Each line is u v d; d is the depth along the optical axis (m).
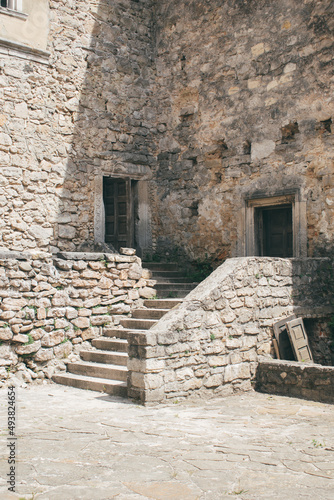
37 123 9.20
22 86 9.03
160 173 10.77
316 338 8.03
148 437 4.65
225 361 6.61
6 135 8.82
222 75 9.79
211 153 9.93
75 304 7.55
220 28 9.84
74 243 9.60
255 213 9.38
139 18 10.71
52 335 7.24
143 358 5.84
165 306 8.09
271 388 6.85
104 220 10.08
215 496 3.40
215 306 6.54
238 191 9.48
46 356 7.14
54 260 7.49
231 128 9.62
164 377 5.95
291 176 8.72
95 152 9.93
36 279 7.12
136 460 4.06
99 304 7.83
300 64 8.66
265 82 9.14
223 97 9.76
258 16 9.27
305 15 8.61
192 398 6.21
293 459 4.11
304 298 7.80
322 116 8.34
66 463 3.98
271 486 3.57
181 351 6.13
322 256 8.28
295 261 7.70
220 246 9.75
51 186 9.34
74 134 9.66
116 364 7.06
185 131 10.38
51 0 9.44
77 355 7.51
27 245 8.99
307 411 5.79
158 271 9.71
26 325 6.98
